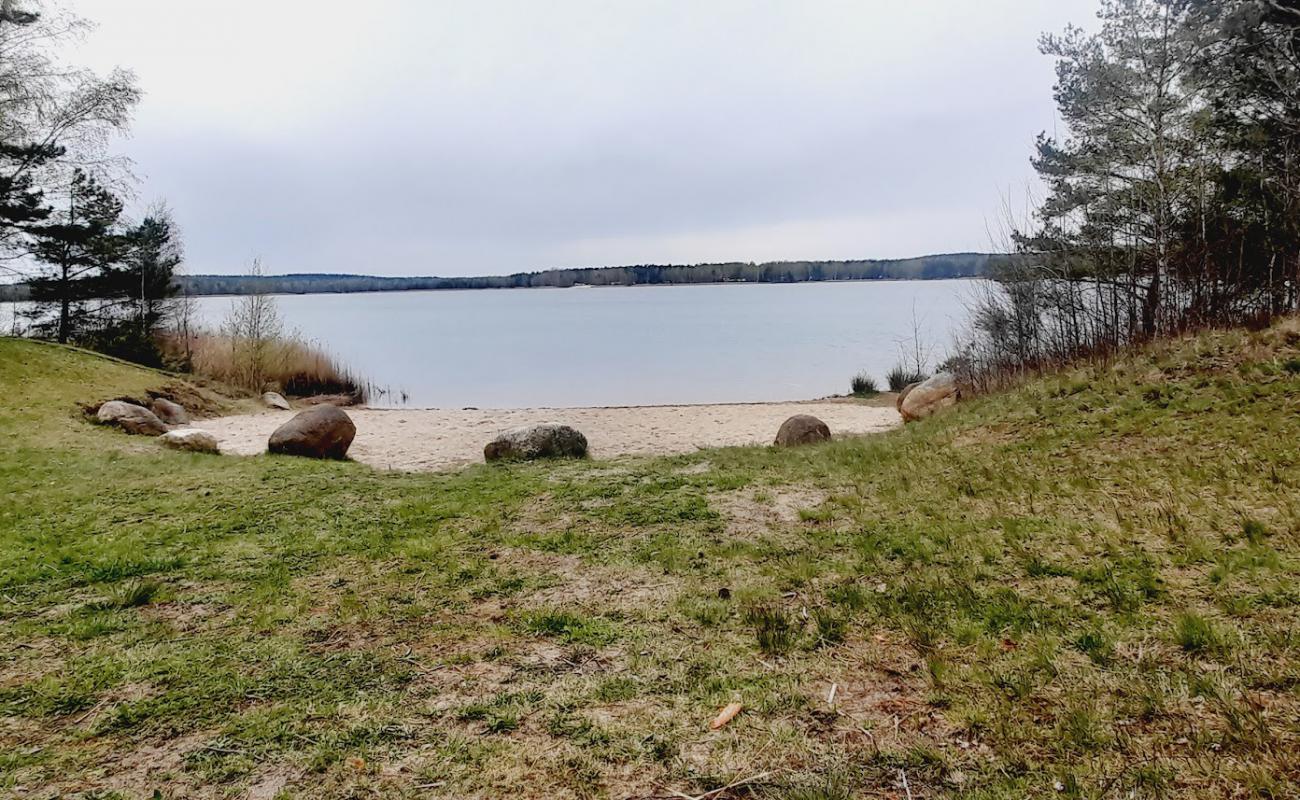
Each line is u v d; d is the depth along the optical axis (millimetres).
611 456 10188
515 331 51344
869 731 2266
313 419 9883
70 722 2449
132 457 8648
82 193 22266
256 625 3330
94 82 20781
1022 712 2289
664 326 52125
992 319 14281
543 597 3641
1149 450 5332
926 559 3855
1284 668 2320
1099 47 13531
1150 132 12953
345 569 4203
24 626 3324
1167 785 1863
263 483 7016
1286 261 8914
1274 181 10461
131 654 2998
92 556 4480
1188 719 2137
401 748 2262
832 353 33125
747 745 2223
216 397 17828
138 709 2518
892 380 21984
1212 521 3758
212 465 8258
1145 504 4246
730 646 2957
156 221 25906
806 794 1945
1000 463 5832
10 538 4922
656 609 3408
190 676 2779
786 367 28938
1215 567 3164
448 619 3379
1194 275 9766
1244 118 11352
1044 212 14383
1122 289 11094
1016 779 1959
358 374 25188
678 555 4246
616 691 2602
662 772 2102
